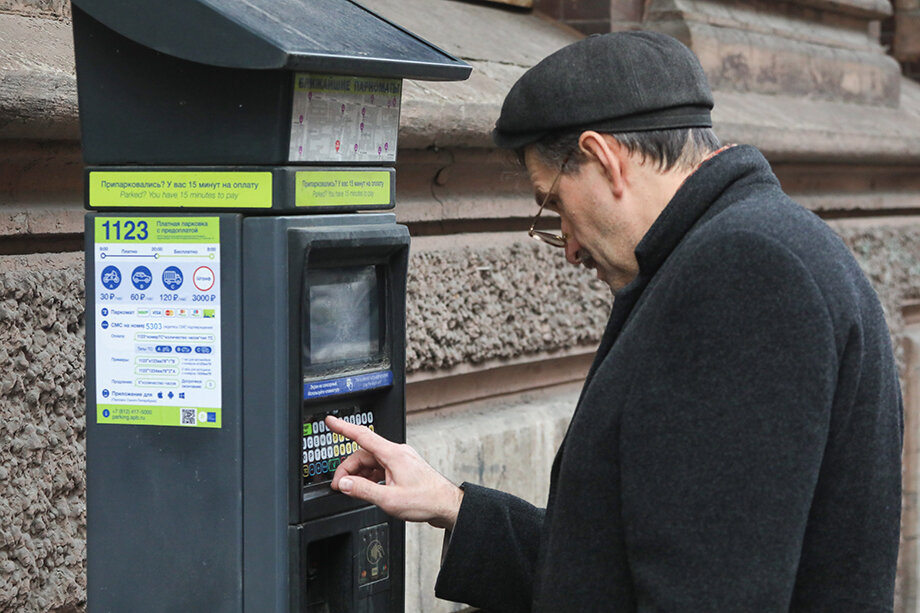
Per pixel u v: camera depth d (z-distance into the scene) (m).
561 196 2.23
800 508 1.87
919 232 6.62
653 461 1.93
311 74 2.17
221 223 2.20
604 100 2.14
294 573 2.21
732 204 2.08
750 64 5.55
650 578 1.92
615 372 2.03
